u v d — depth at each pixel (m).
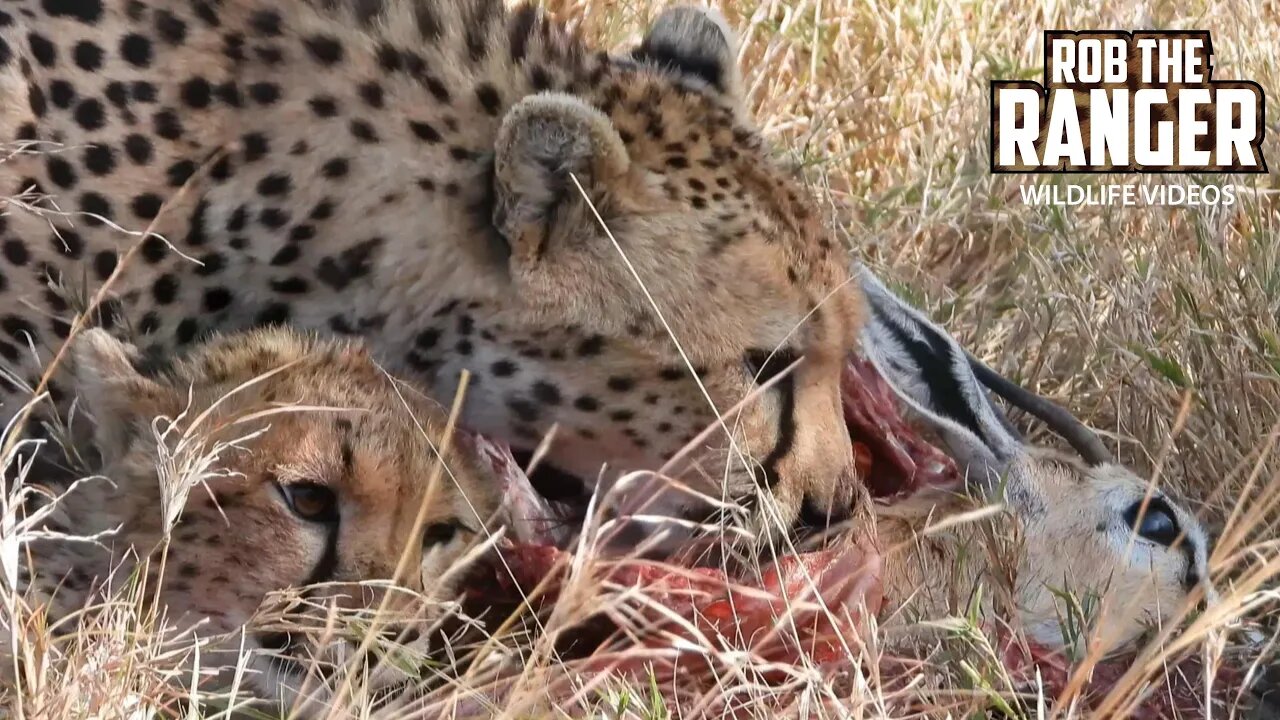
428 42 9.12
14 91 8.82
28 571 8.08
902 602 9.13
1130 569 9.88
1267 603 9.52
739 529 8.35
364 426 8.11
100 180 8.84
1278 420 10.23
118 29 8.97
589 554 7.97
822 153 14.29
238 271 8.97
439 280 8.89
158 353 9.01
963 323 12.61
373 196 8.88
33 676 7.08
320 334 9.07
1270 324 11.30
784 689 7.89
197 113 8.93
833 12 15.98
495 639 7.83
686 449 8.27
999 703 7.86
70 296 8.81
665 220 8.88
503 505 8.62
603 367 8.95
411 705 7.69
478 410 9.14
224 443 7.66
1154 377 11.34
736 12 15.72
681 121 9.31
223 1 9.06
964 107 14.65
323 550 7.96
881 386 10.80
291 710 7.65
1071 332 12.18
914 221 13.57
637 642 7.94
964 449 10.43
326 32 9.02
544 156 8.52
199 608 8.00
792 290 9.08
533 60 9.32
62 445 8.57
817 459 9.36
